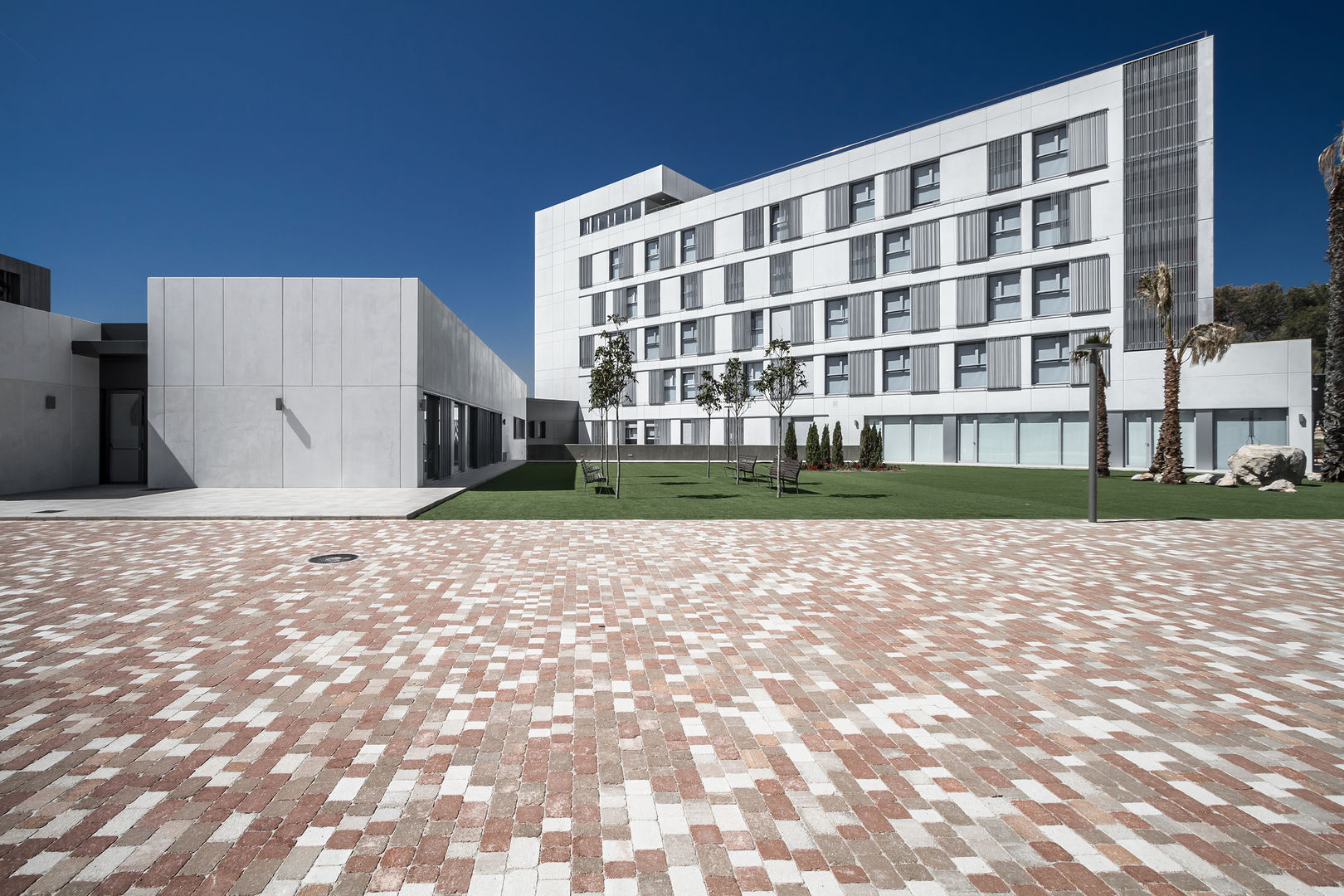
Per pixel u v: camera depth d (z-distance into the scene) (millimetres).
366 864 2412
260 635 5047
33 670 4297
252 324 16469
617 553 8406
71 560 7840
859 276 34344
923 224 32219
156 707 3758
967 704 3889
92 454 17719
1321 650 4859
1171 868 2430
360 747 3295
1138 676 4336
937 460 31891
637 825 2664
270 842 2539
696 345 41438
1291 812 2801
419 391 16828
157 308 16328
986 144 30453
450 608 5816
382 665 4438
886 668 4445
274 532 10055
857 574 7250
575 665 4461
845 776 3068
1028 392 29328
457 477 21375
